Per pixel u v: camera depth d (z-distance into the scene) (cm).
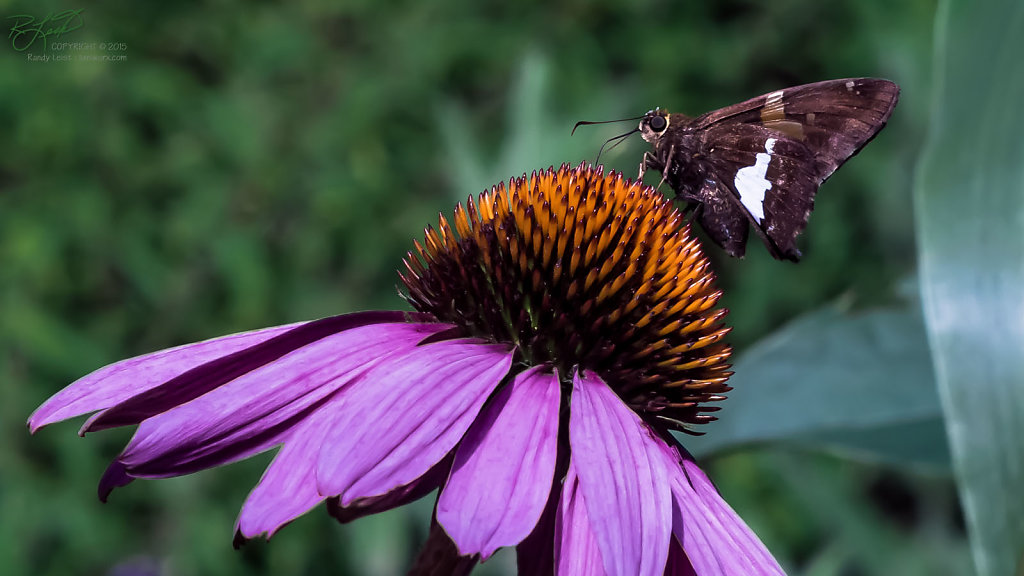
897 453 47
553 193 44
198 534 72
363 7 103
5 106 90
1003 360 41
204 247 84
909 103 84
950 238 41
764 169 45
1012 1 41
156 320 83
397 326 43
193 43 100
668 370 44
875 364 48
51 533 71
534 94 63
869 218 93
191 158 91
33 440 73
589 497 40
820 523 60
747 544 41
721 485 76
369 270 85
